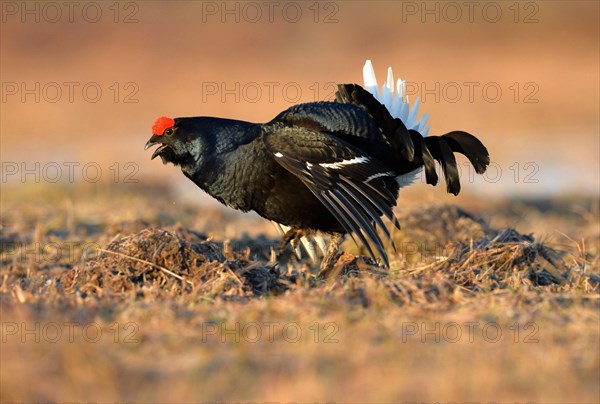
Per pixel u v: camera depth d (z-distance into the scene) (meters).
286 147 14.84
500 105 51.62
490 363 9.92
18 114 49.31
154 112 50.28
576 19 67.19
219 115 50.16
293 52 63.03
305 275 16.12
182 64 59.22
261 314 11.98
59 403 9.22
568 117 48.50
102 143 41.72
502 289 13.99
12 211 23.84
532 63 60.66
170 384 9.64
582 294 13.31
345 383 9.56
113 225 21.06
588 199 29.14
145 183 31.67
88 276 14.84
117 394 9.39
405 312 12.20
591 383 9.53
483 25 67.31
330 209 14.56
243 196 15.60
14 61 59.69
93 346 10.66
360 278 14.43
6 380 9.48
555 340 10.88
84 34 62.94
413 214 18.77
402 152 15.75
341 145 14.86
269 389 9.42
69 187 30.06
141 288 14.32
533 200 29.50
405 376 9.68
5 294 13.66
